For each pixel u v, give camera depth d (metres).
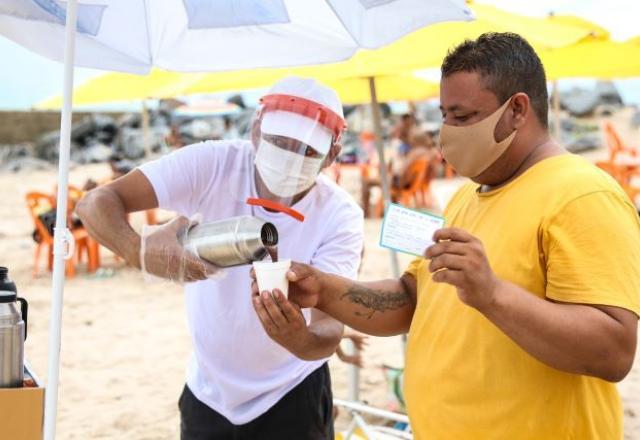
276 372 2.59
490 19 3.37
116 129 24.02
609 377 1.72
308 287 2.12
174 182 2.47
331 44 2.63
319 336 2.31
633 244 1.72
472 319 1.88
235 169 2.49
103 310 8.02
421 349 2.02
